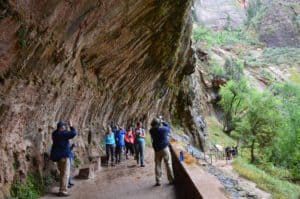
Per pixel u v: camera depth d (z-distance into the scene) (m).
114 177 13.19
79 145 15.10
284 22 120.25
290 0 127.31
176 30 18.34
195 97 47.88
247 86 58.34
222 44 100.44
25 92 9.40
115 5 11.38
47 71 10.28
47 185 11.05
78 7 9.51
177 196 10.16
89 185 11.82
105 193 10.78
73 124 14.71
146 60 19.64
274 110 49.78
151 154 20.50
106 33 12.74
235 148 43.38
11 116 9.05
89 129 16.95
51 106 11.72
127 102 23.23
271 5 127.44
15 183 9.50
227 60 66.12
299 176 39.56
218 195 7.95
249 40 112.25
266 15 124.56
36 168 10.73
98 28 11.84
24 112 9.76
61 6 8.75
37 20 8.25
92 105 16.69
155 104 32.81
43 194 10.45
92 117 17.38
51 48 9.73
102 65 15.38
